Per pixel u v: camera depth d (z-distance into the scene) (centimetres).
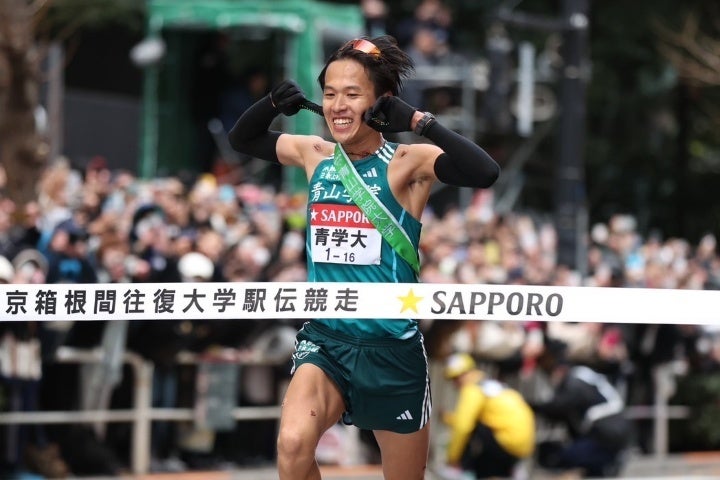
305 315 1747
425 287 1736
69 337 3381
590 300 1783
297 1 5325
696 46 6031
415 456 1827
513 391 3700
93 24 6225
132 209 3825
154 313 1809
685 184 7475
